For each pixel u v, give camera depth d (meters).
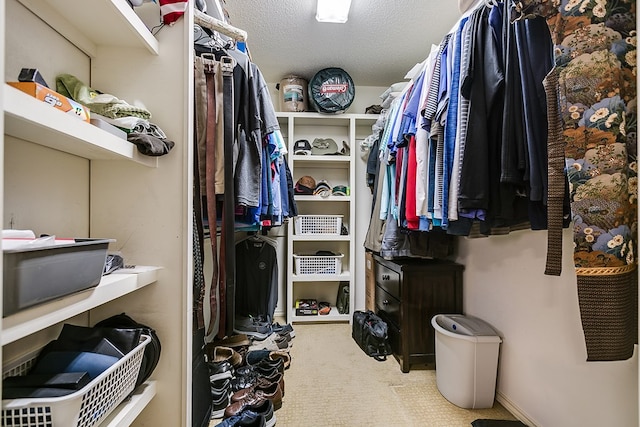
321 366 1.84
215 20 1.06
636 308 0.68
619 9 0.66
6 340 0.40
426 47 2.23
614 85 0.65
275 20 1.91
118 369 0.62
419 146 1.39
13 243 0.42
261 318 2.40
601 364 1.01
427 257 1.98
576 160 0.68
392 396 1.53
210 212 1.00
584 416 1.06
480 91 1.03
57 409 0.48
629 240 0.65
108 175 0.84
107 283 0.62
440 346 1.56
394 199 1.87
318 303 2.83
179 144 0.85
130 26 0.74
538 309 1.27
